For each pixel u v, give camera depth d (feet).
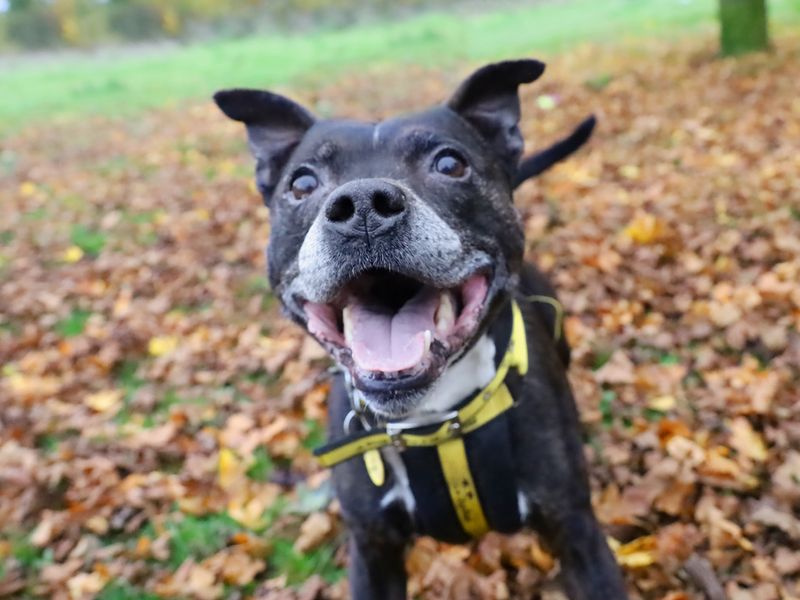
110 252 3.44
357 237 0.97
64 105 8.41
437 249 0.99
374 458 1.16
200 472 1.90
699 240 2.49
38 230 3.87
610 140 3.70
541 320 1.47
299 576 1.58
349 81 7.21
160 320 2.71
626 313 2.19
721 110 3.83
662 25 7.22
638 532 1.52
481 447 1.14
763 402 1.73
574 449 1.24
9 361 2.62
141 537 1.73
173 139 5.54
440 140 1.16
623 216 2.79
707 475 1.59
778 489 1.51
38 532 1.77
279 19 16.33
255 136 1.35
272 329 2.54
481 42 8.70
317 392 2.10
